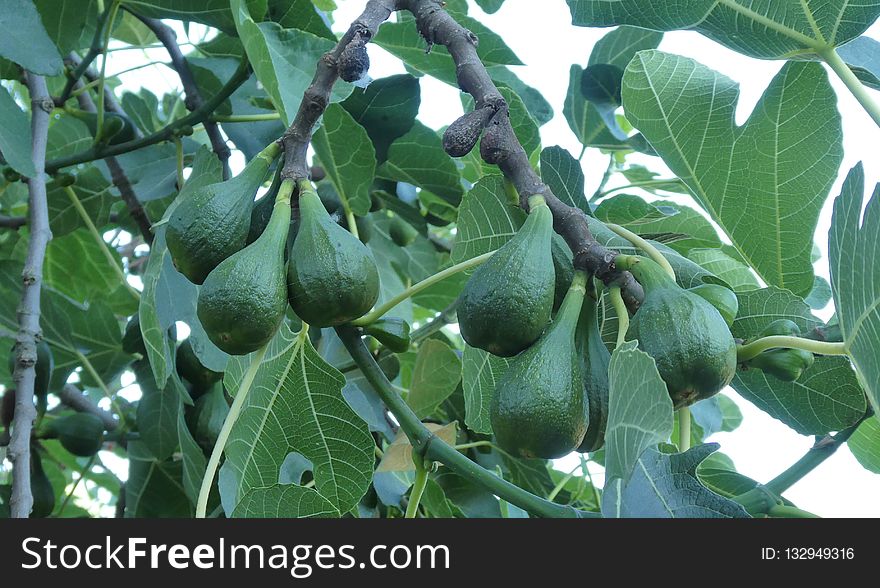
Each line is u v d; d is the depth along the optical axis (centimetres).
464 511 305
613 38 345
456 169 338
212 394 304
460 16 302
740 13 233
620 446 165
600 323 234
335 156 293
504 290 175
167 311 255
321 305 182
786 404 250
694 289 210
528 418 168
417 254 403
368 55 192
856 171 188
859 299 186
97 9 322
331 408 230
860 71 256
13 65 317
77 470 436
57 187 373
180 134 316
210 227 188
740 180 261
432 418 358
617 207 321
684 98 263
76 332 349
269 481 235
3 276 334
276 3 288
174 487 329
